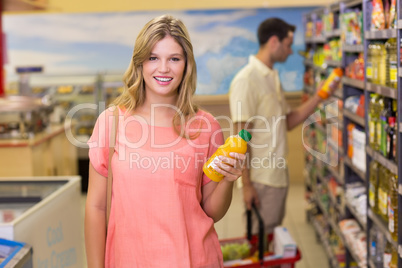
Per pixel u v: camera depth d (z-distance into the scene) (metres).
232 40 8.23
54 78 7.99
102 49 8.45
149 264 2.04
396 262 2.97
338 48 4.57
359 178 4.18
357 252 3.73
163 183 2.04
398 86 2.60
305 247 5.36
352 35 3.90
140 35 2.06
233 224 6.05
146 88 2.13
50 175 6.36
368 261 3.39
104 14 8.34
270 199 3.84
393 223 2.80
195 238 2.08
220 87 8.26
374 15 3.15
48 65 8.51
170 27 2.05
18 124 5.84
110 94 7.88
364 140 3.57
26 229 2.69
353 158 3.84
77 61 8.48
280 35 3.89
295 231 5.89
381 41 3.15
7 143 5.59
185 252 2.04
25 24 8.43
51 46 8.47
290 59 8.13
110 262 2.16
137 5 7.98
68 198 3.29
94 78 7.96
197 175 2.11
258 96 3.79
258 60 3.88
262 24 3.93
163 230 2.04
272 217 3.87
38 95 7.02
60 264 3.13
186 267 2.03
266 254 3.51
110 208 2.12
